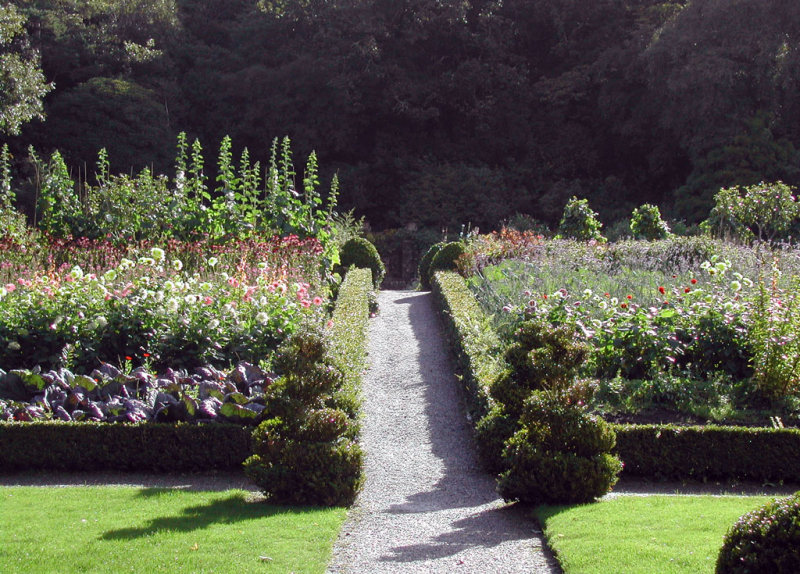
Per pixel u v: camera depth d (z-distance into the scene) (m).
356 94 28.44
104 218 12.43
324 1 28.95
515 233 16.33
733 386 7.52
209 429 6.09
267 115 28.86
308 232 12.69
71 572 3.70
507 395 5.96
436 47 29.70
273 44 30.30
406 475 6.01
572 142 29.31
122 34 29.06
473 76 28.55
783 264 11.40
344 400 6.41
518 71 30.11
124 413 6.33
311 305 9.05
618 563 3.69
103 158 13.79
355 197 28.52
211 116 29.27
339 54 28.53
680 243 13.55
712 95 23.66
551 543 4.19
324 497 5.07
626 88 27.97
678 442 5.99
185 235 12.22
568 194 27.83
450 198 27.64
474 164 29.67
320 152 29.20
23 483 5.72
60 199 12.63
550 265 12.09
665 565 3.62
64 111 26.42
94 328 8.00
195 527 4.43
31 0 27.83
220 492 5.41
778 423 6.62
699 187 24.48
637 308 8.50
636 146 29.02
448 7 28.27
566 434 5.04
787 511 2.82
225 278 9.27
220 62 30.03
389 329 11.54
